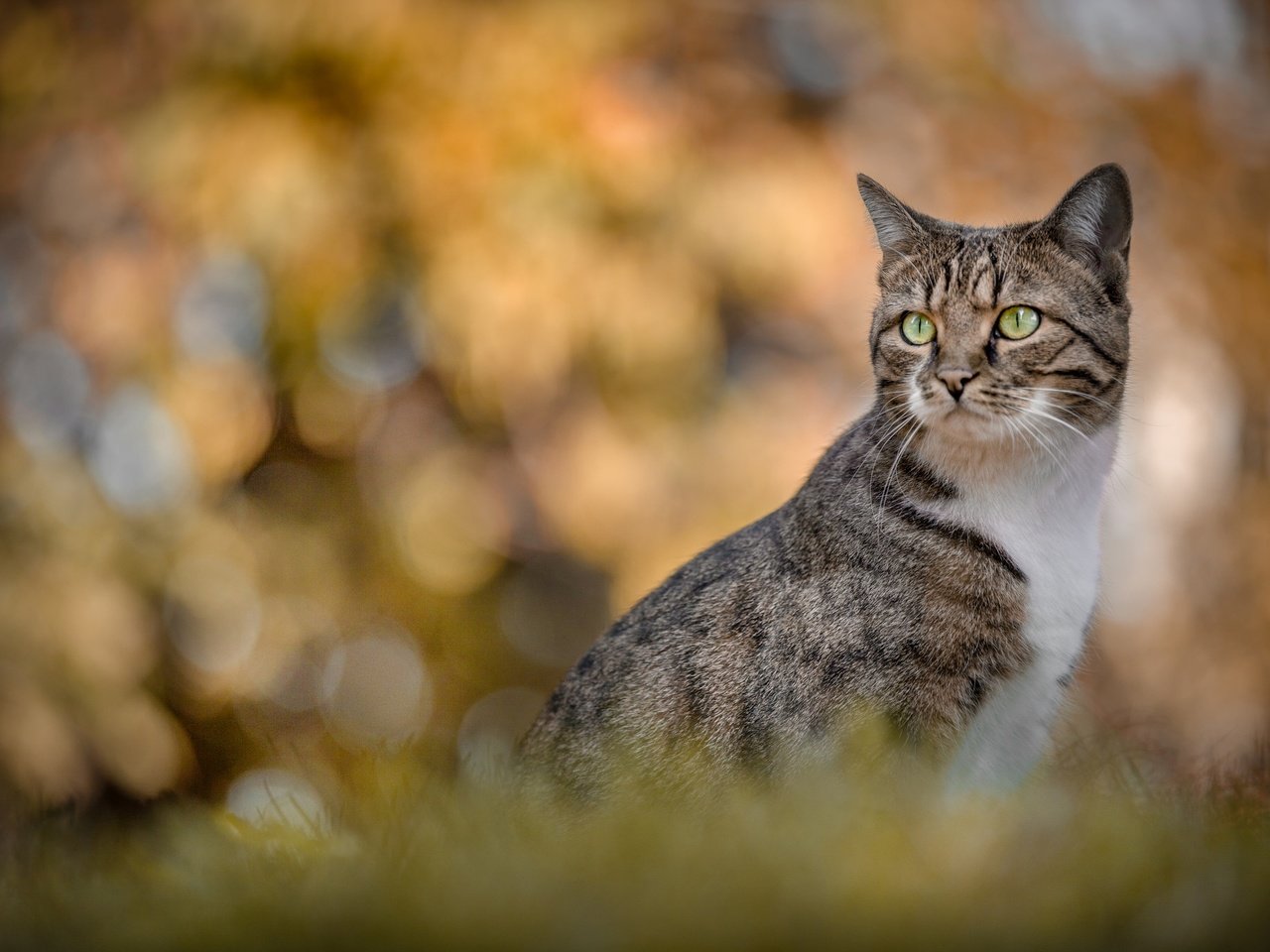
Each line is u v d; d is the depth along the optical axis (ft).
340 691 48.16
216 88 42.55
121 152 43.55
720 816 15.78
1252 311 46.93
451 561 44.86
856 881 12.46
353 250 41.98
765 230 42.22
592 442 43.70
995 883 12.54
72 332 42.91
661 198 42.50
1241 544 47.39
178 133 41.75
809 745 19.43
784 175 42.65
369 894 13.05
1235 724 46.44
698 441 44.62
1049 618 20.43
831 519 20.75
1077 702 26.17
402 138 41.98
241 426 42.98
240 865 15.98
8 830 21.47
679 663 20.79
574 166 41.63
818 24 45.80
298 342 43.27
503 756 22.17
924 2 45.09
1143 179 46.80
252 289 44.29
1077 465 21.50
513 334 41.70
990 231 22.68
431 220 42.06
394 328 46.24
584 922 11.74
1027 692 20.48
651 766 20.25
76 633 41.14
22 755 40.32
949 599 20.02
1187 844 13.74
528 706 50.24
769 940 11.39
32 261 45.24
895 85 45.78
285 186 41.04
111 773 41.86
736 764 19.90
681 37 44.78
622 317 42.22
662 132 42.04
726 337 47.16
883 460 21.11
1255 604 47.39
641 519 43.70
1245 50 49.47
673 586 22.13
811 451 43.42
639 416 44.16
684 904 11.95
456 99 42.04
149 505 43.98
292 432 46.73
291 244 41.42
